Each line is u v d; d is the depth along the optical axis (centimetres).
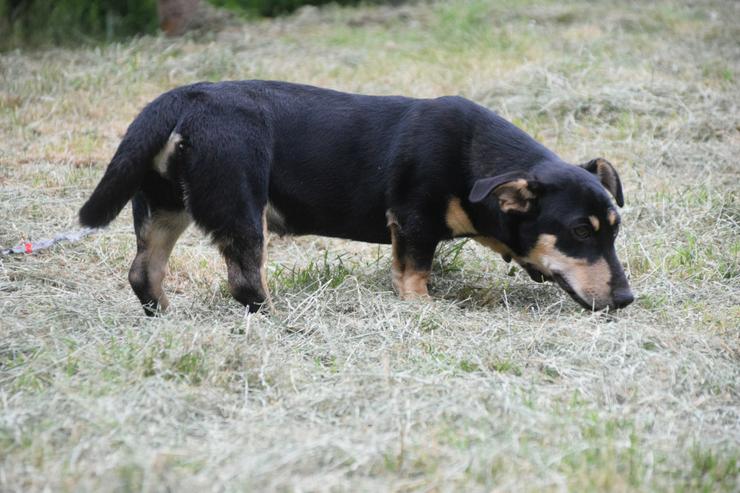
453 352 650
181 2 1683
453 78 1416
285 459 481
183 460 486
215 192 691
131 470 468
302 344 665
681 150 1138
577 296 718
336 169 743
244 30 1730
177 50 1555
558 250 716
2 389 571
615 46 1577
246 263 708
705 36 1683
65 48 1576
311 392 581
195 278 825
